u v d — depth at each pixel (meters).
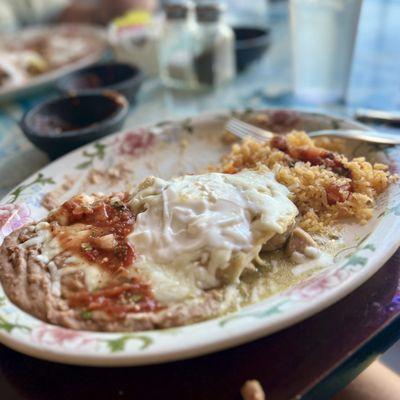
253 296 0.25
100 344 0.21
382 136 0.35
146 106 0.54
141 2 0.82
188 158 0.40
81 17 0.89
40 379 0.23
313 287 0.23
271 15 0.82
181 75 0.56
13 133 0.50
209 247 0.26
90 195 0.34
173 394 0.22
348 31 0.45
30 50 0.72
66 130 0.46
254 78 0.58
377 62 0.57
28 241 0.28
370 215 0.29
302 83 0.51
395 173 0.31
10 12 0.89
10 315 0.23
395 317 0.24
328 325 0.24
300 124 0.40
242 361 0.23
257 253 0.27
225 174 0.31
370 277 0.25
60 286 0.25
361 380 0.25
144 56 0.61
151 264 0.26
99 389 0.22
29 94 0.59
